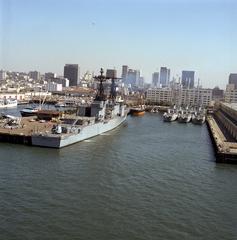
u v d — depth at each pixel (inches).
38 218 2155.5
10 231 1969.7
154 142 5329.7
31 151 4001.0
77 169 3336.6
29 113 7642.7
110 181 3009.4
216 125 7746.1
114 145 4790.8
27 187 2709.2
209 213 2406.5
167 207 2466.8
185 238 2009.1
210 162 4052.7
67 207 2357.3
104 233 2010.3
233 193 2886.3
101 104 6156.5
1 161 3462.1
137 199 2593.5
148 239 1968.5
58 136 4242.1
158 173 3388.3
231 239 2046.0
